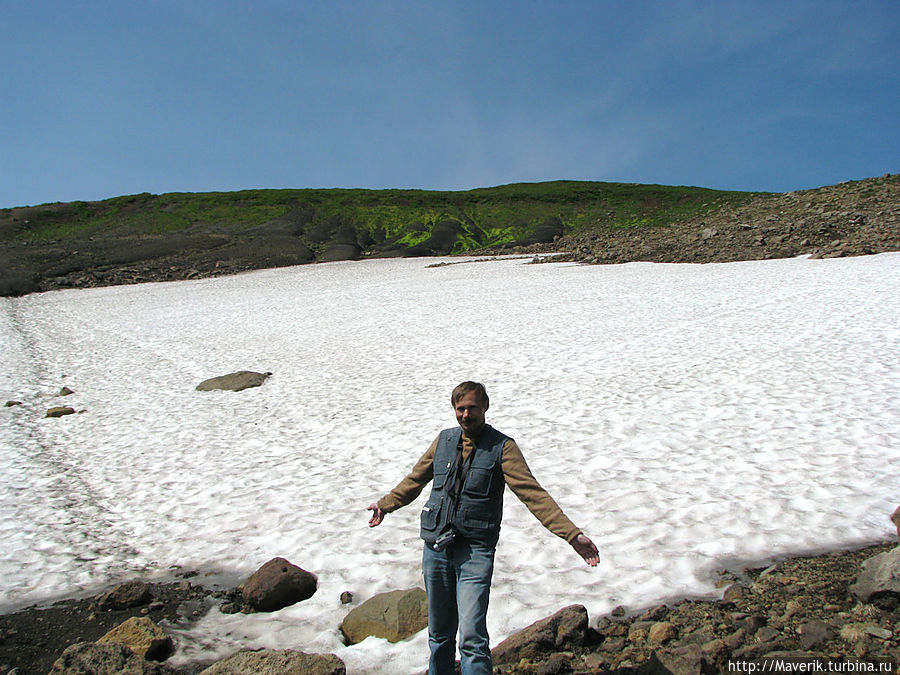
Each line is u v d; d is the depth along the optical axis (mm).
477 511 3697
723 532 6055
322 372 17109
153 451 11055
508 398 12609
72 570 6668
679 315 21422
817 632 4113
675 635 4395
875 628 4098
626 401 11500
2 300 46250
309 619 5297
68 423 13664
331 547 6629
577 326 21031
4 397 16641
